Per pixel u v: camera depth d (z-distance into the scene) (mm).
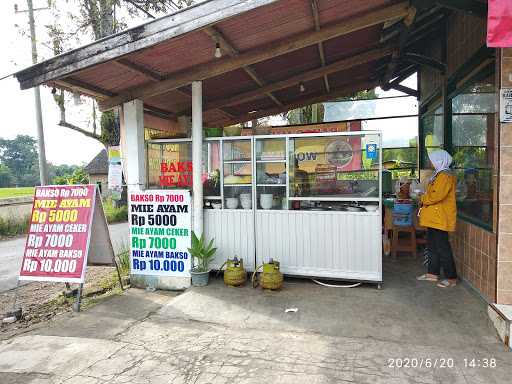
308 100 7777
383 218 6406
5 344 3477
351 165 4664
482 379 2701
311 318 3766
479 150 4312
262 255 4898
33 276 4457
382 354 3053
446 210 4488
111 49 3688
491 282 3783
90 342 3418
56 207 4613
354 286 4648
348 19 4113
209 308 4082
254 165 4898
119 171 5188
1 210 12164
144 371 2912
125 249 7680
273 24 3852
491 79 3965
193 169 4863
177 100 5660
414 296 4289
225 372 2854
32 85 3955
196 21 3432
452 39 5375
